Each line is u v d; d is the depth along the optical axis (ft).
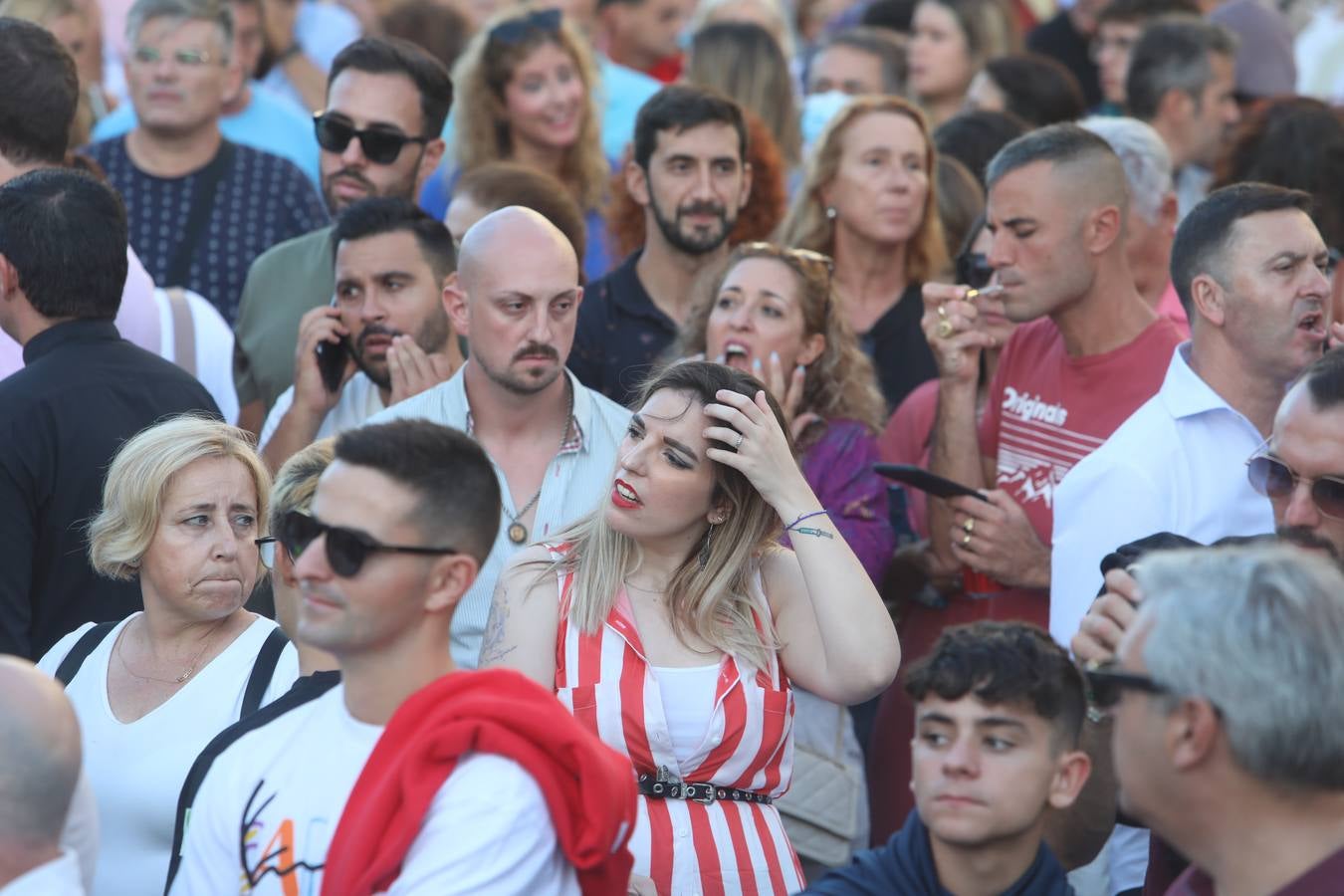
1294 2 131.03
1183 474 48.39
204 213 75.15
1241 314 47.85
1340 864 28.60
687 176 67.31
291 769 33.88
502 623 42.60
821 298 59.00
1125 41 101.60
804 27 139.64
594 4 122.93
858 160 70.95
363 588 32.94
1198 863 30.37
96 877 42.24
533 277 50.11
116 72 111.86
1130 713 30.01
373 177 68.23
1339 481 40.22
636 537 42.22
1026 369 58.59
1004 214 55.21
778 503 41.75
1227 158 70.59
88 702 43.75
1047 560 55.16
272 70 104.06
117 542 43.39
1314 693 28.32
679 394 42.55
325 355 57.72
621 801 32.63
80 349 50.55
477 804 31.30
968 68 107.65
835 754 52.60
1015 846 34.83
